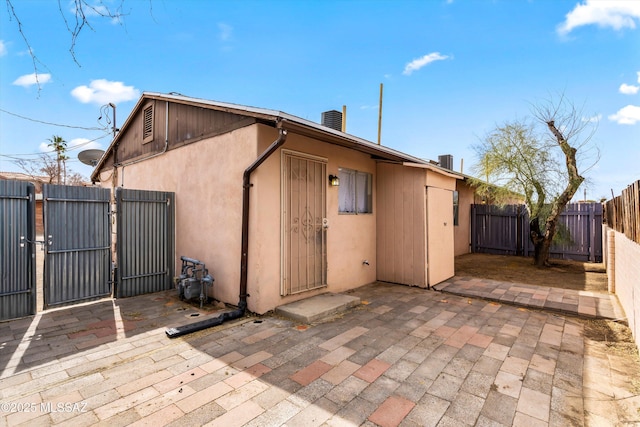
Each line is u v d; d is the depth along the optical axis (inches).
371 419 90.2
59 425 86.4
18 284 171.5
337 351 134.4
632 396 102.1
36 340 143.2
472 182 419.5
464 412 93.9
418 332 156.8
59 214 187.8
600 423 89.2
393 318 177.8
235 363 122.6
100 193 204.7
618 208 207.6
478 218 483.2
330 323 169.2
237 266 191.2
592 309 188.4
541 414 93.2
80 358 126.0
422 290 243.6
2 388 104.4
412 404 97.5
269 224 184.5
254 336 149.9
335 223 231.5
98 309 188.7
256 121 180.1
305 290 205.0
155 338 146.3
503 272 319.9
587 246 394.0
